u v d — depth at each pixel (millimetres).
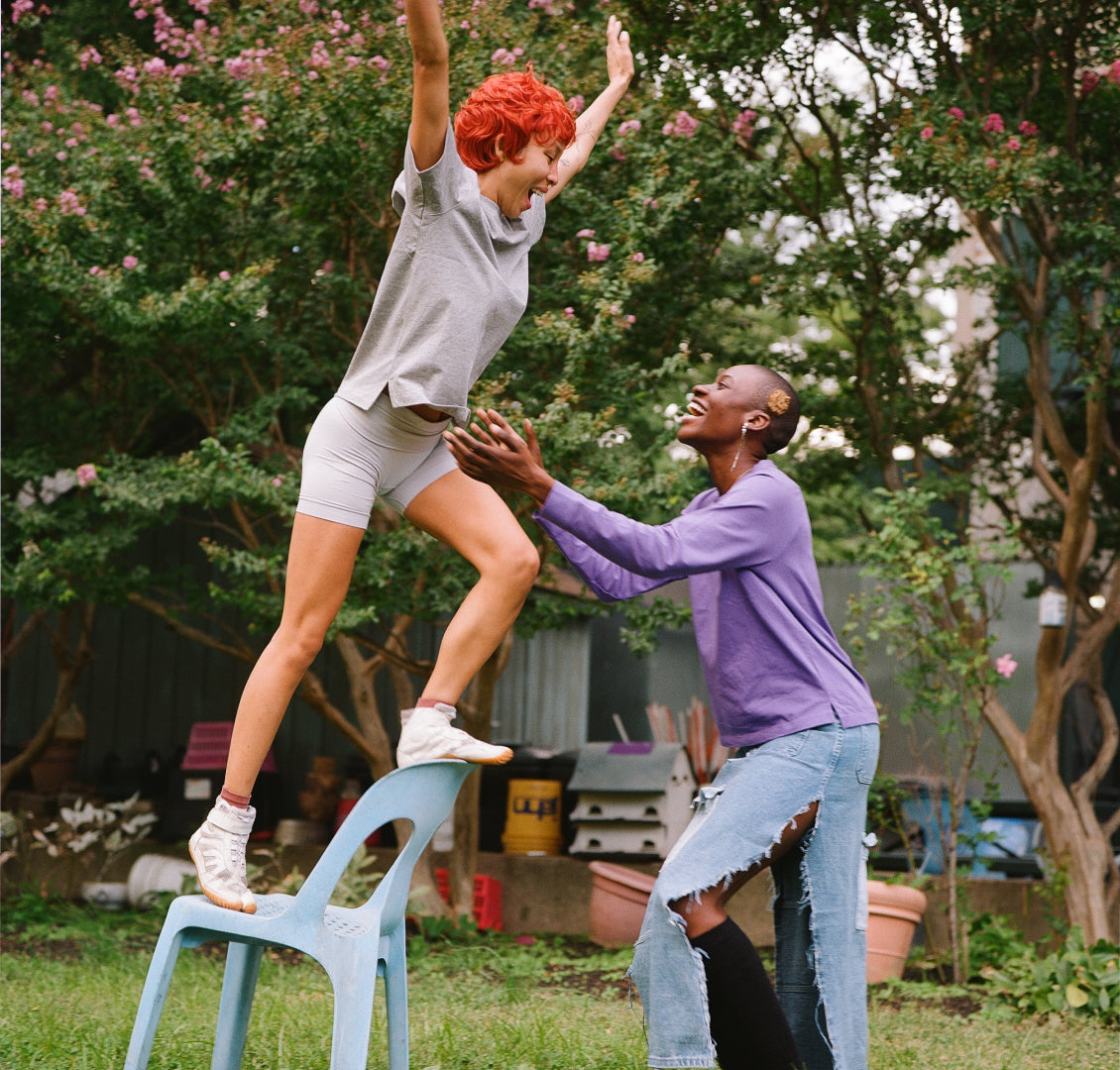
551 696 10141
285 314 7711
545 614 7598
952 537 7066
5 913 8367
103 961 6566
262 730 2664
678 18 7078
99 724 11227
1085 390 7867
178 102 6906
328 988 5668
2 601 9758
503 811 9641
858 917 2945
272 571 6969
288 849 9383
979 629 7391
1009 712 9102
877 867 8352
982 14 6742
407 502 2768
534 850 9055
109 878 10031
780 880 3105
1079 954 6094
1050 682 7344
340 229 7445
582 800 8789
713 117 7410
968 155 6637
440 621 7832
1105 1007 5754
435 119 2414
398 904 2854
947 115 6703
